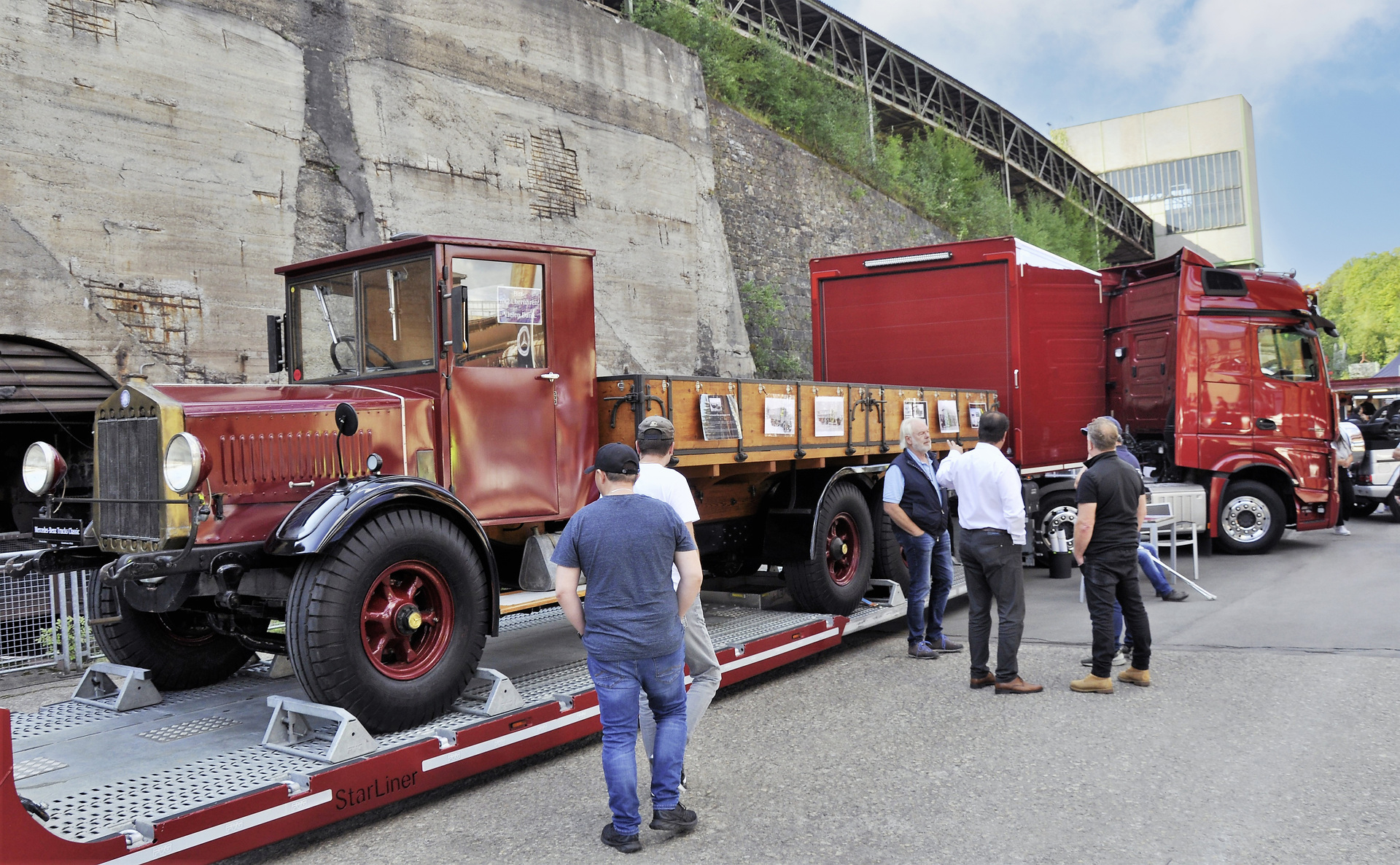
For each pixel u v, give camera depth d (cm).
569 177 1381
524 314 511
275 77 1019
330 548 398
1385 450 1456
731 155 1764
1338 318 8575
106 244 859
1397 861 323
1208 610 779
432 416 473
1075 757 440
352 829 383
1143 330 1142
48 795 340
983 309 927
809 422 650
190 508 392
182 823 311
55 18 840
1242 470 1127
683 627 396
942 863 333
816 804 394
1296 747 444
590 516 362
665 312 1527
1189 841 344
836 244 2022
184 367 906
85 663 666
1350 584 878
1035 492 944
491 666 543
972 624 572
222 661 521
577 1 1427
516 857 351
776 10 2228
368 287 506
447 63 1218
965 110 3247
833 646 704
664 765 364
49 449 454
